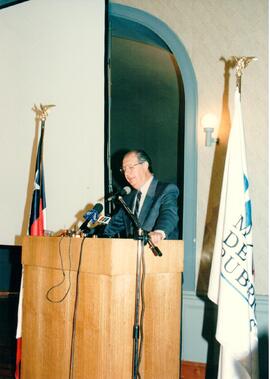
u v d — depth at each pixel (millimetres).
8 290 7137
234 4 3410
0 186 3984
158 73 6816
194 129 3426
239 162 2701
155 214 2764
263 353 3035
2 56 4051
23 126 3928
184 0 3570
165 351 2262
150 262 2176
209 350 3209
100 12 3639
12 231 3898
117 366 2027
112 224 2961
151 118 7863
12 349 3955
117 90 7473
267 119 3225
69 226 3662
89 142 3645
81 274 2148
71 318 2186
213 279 2736
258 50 3309
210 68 3443
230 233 2631
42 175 3484
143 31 3838
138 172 2861
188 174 3412
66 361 2182
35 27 3914
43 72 3869
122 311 2059
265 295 3094
